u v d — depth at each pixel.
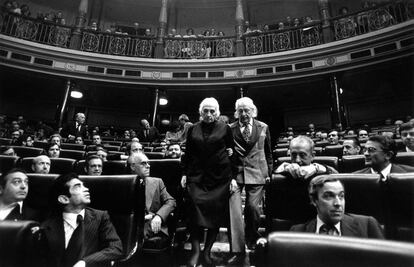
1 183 2.16
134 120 12.88
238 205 2.33
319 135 7.16
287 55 9.30
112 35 10.41
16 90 11.55
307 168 1.99
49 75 9.68
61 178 1.92
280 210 2.00
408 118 8.27
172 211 2.70
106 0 13.42
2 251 0.96
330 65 8.79
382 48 8.09
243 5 13.14
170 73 10.15
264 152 2.68
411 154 2.65
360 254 0.69
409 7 8.05
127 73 10.12
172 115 12.66
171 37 10.61
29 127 9.15
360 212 1.77
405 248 0.66
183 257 2.53
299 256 0.75
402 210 1.65
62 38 10.06
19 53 9.26
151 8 13.61
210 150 2.30
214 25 13.48
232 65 9.84
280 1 12.80
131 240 1.96
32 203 2.27
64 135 7.39
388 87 10.09
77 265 1.65
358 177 1.84
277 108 12.19
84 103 12.43
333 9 12.16
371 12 8.71
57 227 1.79
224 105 12.16
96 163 3.17
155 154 4.51
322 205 1.58
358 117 10.93
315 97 11.06
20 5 12.08
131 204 2.02
